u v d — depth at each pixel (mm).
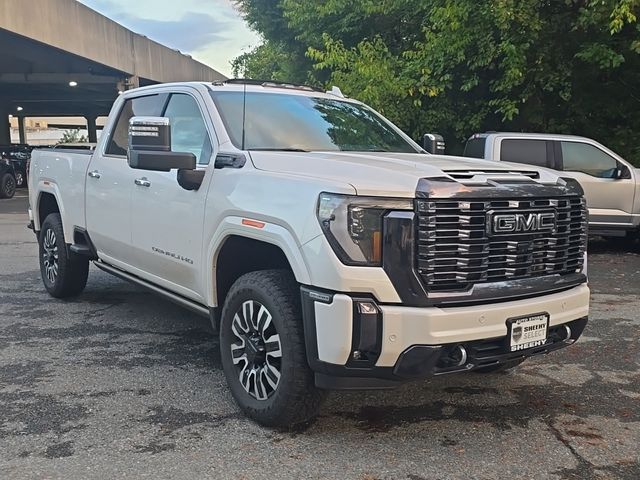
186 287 4516
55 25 20578
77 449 3420
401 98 12938
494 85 12258
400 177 3254
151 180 4734
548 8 11883
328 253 3166
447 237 3201
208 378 4484
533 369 4770
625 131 12539
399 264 3129
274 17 19109
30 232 12438
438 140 5281
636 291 7500
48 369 4648
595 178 10195
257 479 3131
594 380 4547
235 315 3863
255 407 3689
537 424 3797
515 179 3525
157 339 5391
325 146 4516
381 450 3436
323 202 3232
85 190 5836
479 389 4352
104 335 5496
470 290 3264
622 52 11656
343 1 15156
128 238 5133
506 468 3258
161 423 3748
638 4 10086
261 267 4133
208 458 3328
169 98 4992
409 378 3184
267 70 24438
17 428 3666
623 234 10383
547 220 3555
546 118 12992
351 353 3156
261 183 3676
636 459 3371
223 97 4594
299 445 3480
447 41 12273
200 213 4148
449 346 3203
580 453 3432
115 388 4285
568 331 3740
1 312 6238
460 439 3584
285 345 3447
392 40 15578
